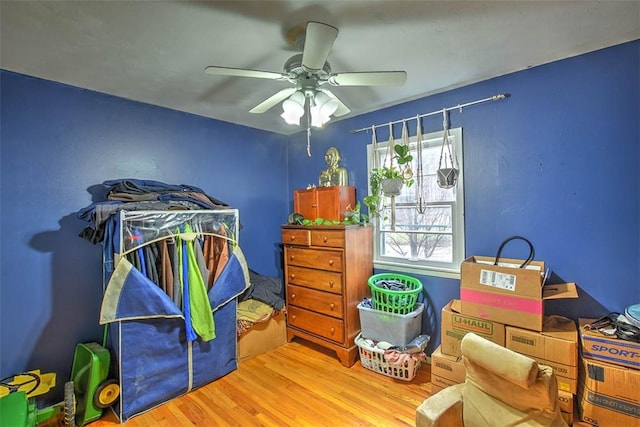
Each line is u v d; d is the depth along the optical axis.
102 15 1.50
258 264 3.56
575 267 2.03
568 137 2.04
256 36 1.71
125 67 2.05
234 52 1.87
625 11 1.54
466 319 2.05
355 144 3.18
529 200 2.20
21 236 2.12
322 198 3.06
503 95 2.27
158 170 2.79
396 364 2.37
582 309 2.01
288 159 3.88
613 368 1.57
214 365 2.43
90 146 2.42
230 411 2.09
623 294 1.89
